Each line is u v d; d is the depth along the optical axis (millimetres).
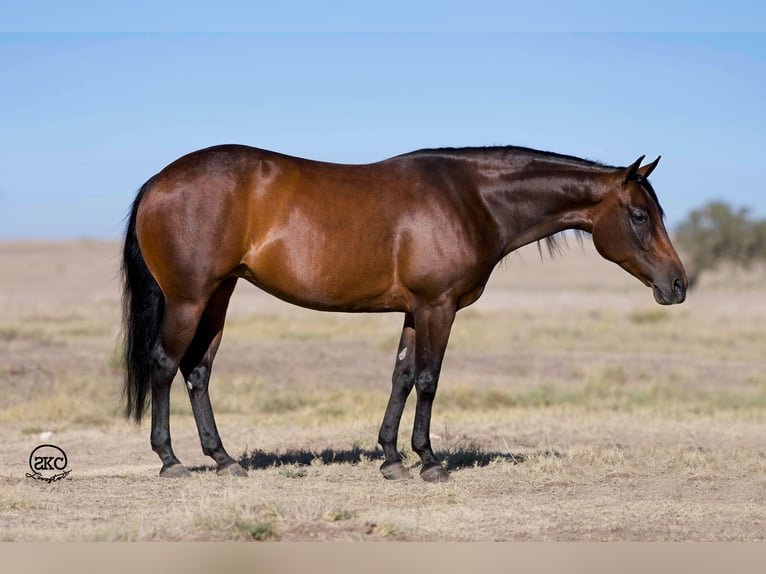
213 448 11805
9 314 40000
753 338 38156
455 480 11570
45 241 148750
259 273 11250
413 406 20391
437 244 11109
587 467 12531
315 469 12320
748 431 16984
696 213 93438
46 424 17391
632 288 76375
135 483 11164
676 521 9531
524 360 29453
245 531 8562
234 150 11297
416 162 11500
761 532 9133
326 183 11203
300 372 25594
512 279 92312
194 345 11844
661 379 26203
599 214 11727
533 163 11656
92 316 40906
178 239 11008
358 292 11242
